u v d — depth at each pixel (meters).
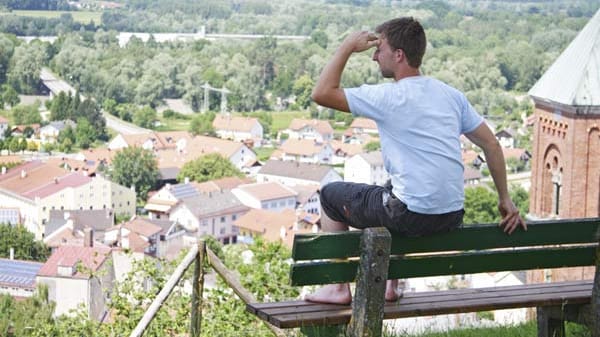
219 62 179.38
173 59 177.62
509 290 5.85
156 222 87.12
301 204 109.00
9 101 169.25
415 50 5.16
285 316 5.24
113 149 132.88
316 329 5.59
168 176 124.88
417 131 5.09
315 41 197.50
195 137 140.62
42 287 48.31
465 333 7.79
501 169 5.46
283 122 169.12
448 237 5.41
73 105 156.62
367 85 5.16
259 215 86.88
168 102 175.38
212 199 102.88
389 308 5.38
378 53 5.23
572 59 28.28
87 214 91.50
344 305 5.42
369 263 5.05
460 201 5.24
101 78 173.88
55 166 111.44
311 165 122.31
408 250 5.34
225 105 175.00
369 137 151.25
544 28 181.75
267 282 10.04
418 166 5.10
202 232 99.62
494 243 5.54
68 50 180.00
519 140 130.75
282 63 179.88
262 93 177.62
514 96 152.50
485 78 152.88
